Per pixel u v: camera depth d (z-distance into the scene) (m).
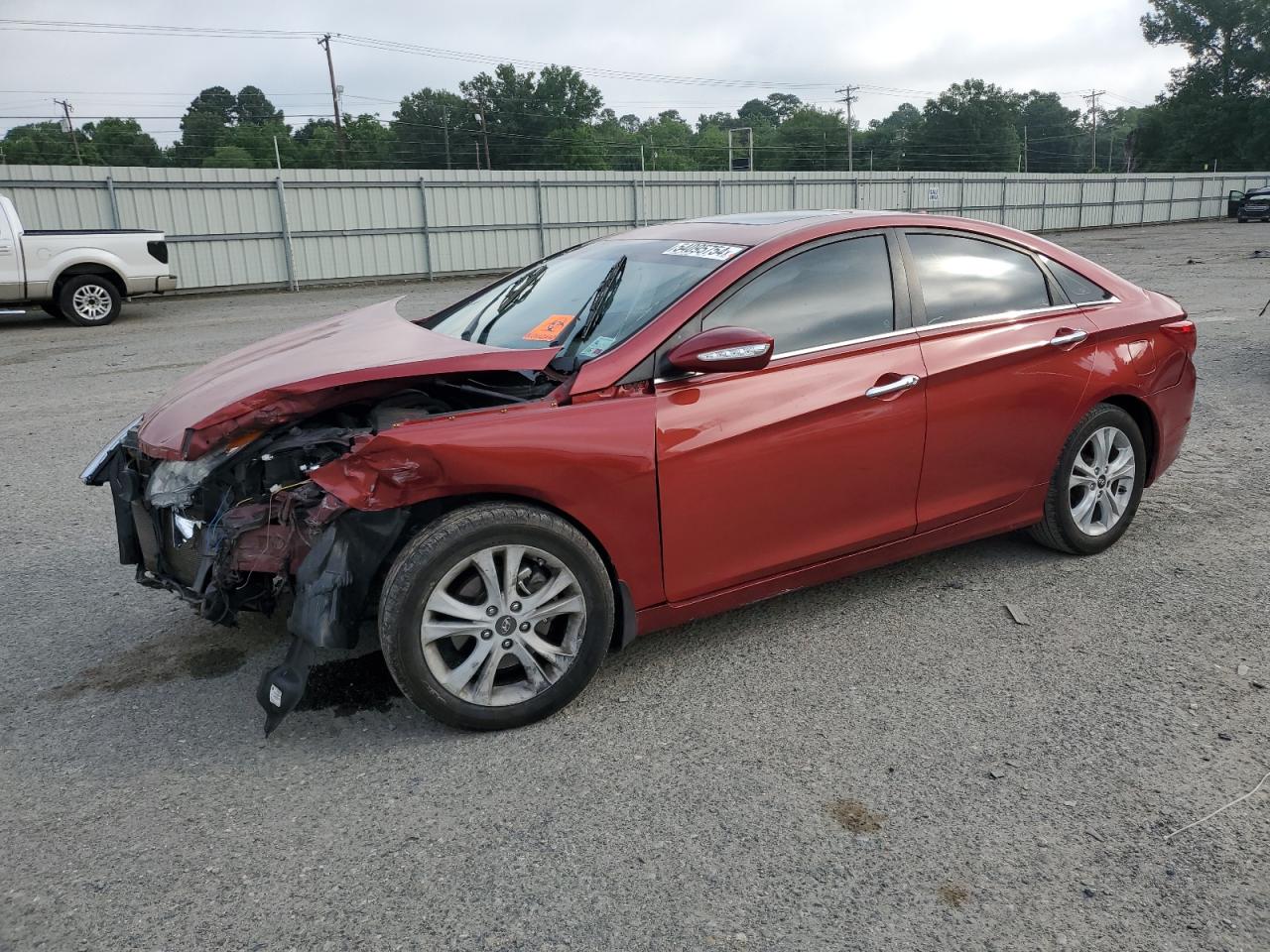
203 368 3.90
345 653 3.62
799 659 3.54
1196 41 76.94
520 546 2.99
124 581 4.41
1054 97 141.00
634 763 2.92
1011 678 3.38
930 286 3.82
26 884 2.42
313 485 3.02
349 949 2.20
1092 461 4.36
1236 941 2.19
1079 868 2.43
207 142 82.19
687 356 3.06
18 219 13.82
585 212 25.41
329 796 2.77
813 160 108.44
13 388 9.24
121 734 3.12
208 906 2.34
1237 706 3.16
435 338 3.60
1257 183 46.34
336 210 21.58
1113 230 38.16
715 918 2.28
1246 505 5.12
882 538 3.75
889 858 2.48
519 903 2.33
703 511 3.29
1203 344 9.95
